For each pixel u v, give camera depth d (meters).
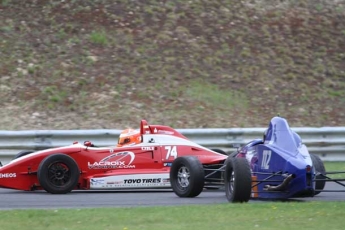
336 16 98.38
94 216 34.41
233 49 87.44
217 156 52.62
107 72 80.00
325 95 82.62
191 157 45.72
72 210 36.78
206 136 65.88
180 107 76.25
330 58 89.69
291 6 98.44
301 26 94.50
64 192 48.12
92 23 86.94
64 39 83.88
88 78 78.56
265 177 42.41
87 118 72.81
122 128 71.69
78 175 48.62
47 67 79.44
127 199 44.94
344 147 68.44
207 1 95.62
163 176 51.28
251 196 43.62
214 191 51.38
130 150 51.47
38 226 31.67
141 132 52.53
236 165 39.91
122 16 89.12
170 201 43.47
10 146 62.00
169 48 85.44
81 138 63.72
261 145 43.31
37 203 42.47
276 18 95.00
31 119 71.69
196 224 32.12
